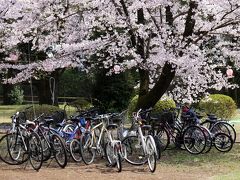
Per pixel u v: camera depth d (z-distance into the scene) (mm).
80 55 13836
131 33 13258
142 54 13422
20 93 40000
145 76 14438
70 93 35156
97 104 21328
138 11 13273
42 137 11711
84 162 11789
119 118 12406
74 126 12250
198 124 13375
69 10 13836
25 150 11797
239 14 12898
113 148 11328
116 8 13023
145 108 14141
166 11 13367
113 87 21250
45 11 13172
